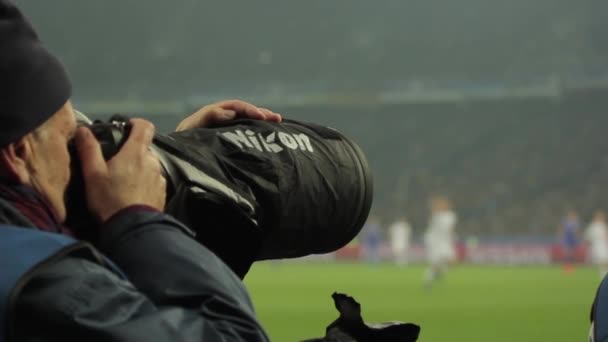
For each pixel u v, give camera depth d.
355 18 116.56
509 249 78.44
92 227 3.18
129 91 115.94
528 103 105.44
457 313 27.78
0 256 2.75
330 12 116.56
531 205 91.50
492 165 98.12
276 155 3.61
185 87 115.44
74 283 2.74
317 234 3.77
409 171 99.88
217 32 117.19
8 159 2.91
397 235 75.12
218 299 2.95
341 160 3.79
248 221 3.36
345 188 3.77
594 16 110.88
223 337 2.90
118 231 3.00
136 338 2.73
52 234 2.87
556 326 23.14
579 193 91.94
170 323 2.82
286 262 81.88
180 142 3.48
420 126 106.50
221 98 115.62
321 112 113.12
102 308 2.73
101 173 3.07
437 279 50.72
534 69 106.00
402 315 27.16
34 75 2.88
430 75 109.88
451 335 21.11
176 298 2.92
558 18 112.31
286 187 3.57
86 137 3.14
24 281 2.69
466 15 115.12
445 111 108.44
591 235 61.56
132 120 3.32
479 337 20.64
